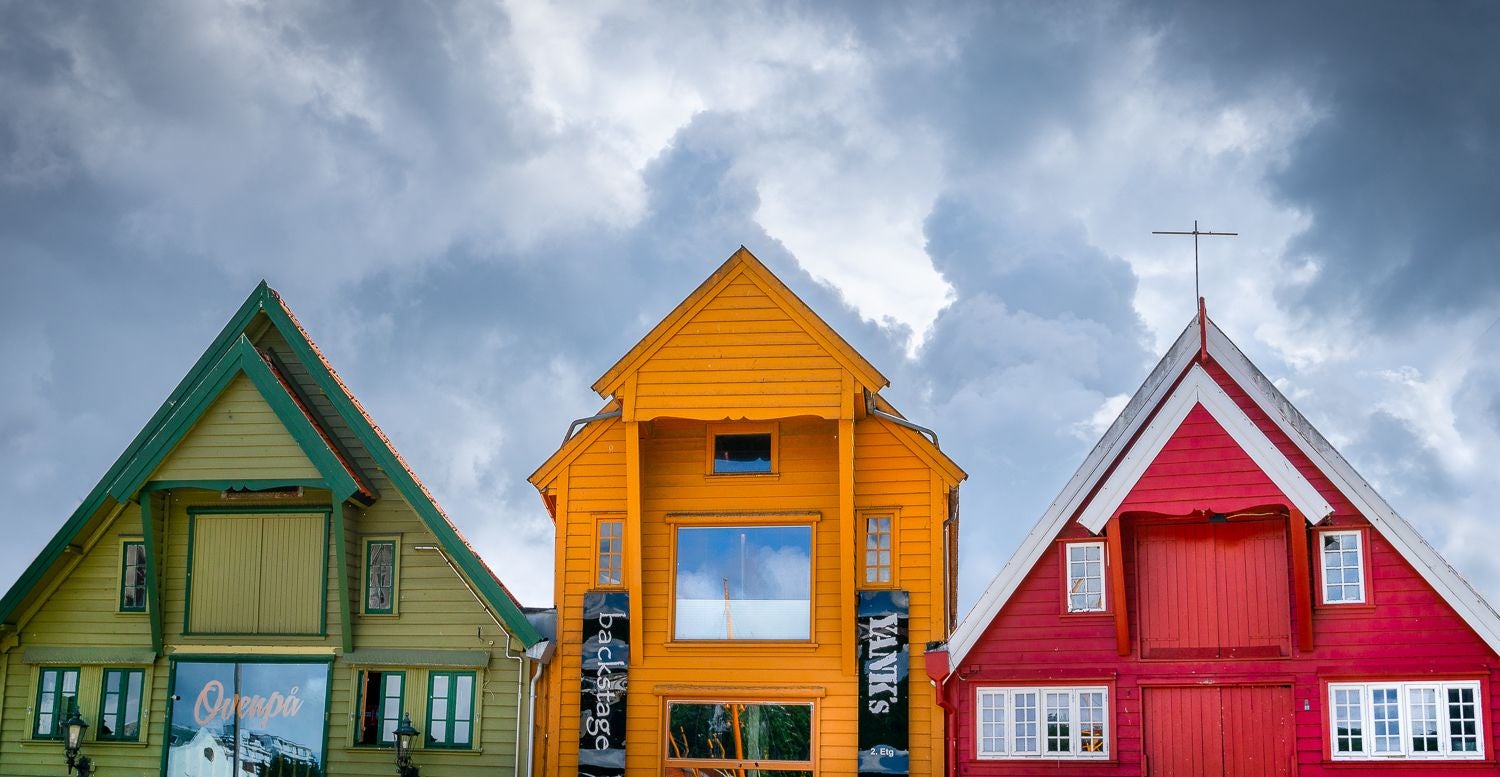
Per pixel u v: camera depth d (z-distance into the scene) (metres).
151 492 31.36
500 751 30.36
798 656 30.25
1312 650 27.73
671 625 30.69
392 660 30.80
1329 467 28.25
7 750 31.66
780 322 30.41
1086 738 28.36
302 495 31.34
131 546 32.19
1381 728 27.30
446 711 30.73
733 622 30.59
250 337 32.75
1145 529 28.73
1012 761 28.47
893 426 30.84
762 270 30.58
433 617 31.02
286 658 31.06
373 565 31.45
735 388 30.22
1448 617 27.44
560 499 31.55
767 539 30.89
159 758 31.11
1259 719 27.81
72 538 31.97
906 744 29.48
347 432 32.03
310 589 31.16
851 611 29.98
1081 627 28.69
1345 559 27.97
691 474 31.25
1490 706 26.94
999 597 28.98
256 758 30.81
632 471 30.53
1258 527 28.36
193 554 31.56
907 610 30.03
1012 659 28.80
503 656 30.70
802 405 30.00
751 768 29.97
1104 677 28.38
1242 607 28.16
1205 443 27.95
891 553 30.42
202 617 31.44
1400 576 27.73
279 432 31.03
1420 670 27.30
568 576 31.23
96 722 31.47
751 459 31.17
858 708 29.81
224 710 31.08
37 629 32.09
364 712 30.84
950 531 31.59
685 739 30.23
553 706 30.64
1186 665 28.17
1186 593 28.41
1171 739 28.06
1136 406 29.22
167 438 31.12
